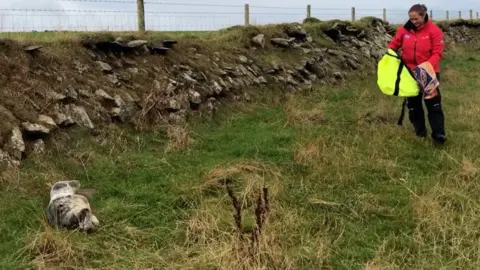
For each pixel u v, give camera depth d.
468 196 5.09
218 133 7.81
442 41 6.98
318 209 5.03
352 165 6.10
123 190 5.43
